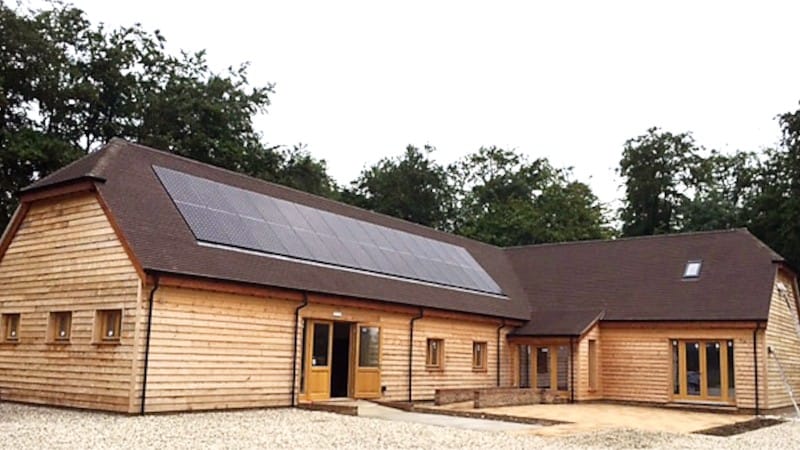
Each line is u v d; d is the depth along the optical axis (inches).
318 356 703.7
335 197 1825.8
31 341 629.3
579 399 892.6
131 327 550.9
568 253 1122.0
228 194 729.6
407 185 1972.2
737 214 1561.3
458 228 2026.3
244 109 1424.7
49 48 1123.9
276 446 420.2
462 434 509.4
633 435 537.6
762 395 823.7
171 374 563.8
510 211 1926.7
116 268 573.0
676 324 889.5
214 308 601.6
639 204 1748.3
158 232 596.1
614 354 938.1
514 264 1149.7
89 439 415.2
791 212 1283.2
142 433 446.9
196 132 1310.3
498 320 935.7
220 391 599.2
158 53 1375.5
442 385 847.7
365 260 813.2
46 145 1058.1
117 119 1325.0
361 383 741.9
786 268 942.4
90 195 610.5
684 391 882.1
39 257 643.5
